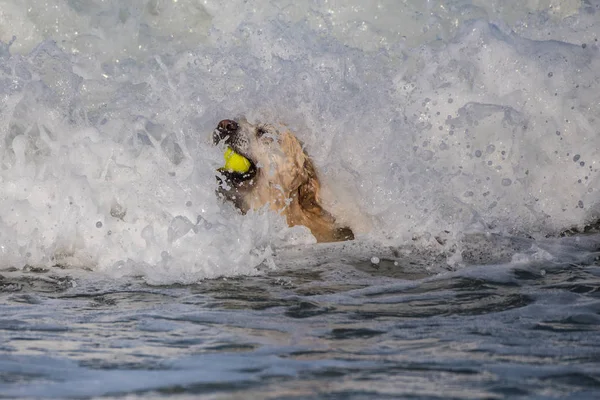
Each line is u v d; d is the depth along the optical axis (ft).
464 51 100.89
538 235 88.58
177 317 61.41
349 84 96.12
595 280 72.59
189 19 114.11
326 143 92.73
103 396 43.80
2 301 65.82
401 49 100.99
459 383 46.34
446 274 75.36
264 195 88.74
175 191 83.35
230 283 72.18
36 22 112.06
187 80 94.68
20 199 80.53
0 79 88.63
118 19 112.57
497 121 96.37
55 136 85.92
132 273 74.49
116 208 82.02
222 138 88.02
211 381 46.34
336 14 116.37
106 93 98.22
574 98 99.86
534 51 101.71
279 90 93.97
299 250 83.41
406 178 90.89
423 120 95.66
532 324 59.52
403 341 55.31
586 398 44.09
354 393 44.47
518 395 44.42
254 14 114.32
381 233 88.07
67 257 78.38
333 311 63.67
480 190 92.63
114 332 57.11
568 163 97.09
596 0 114.83
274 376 47.37
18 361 49.96
